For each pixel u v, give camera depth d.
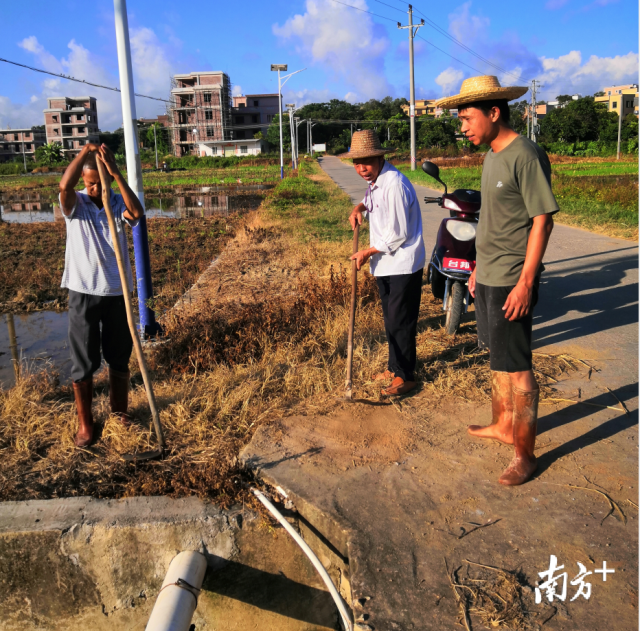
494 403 3.39
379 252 3.93
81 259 3.42
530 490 2.92
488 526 2.67
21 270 10.78
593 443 3.34
